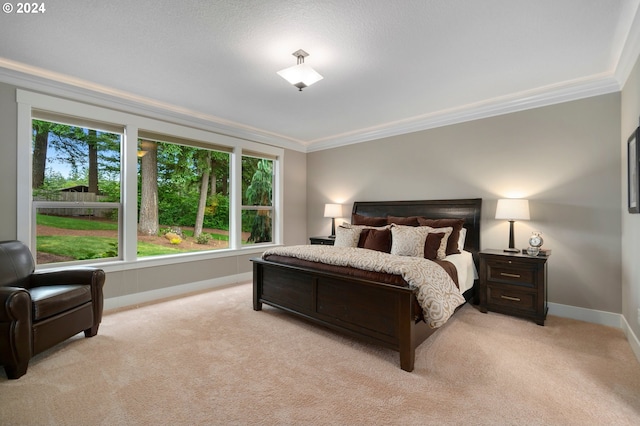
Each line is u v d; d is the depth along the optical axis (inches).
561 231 126.0
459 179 154.2
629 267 101.1
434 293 85.0
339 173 207.3
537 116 131.6
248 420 62.3
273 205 211.3
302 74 95.4
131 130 138.5
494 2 72.6
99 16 78.3
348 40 89.4
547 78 115.4
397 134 177.8
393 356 90.0
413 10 75.6
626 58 95.3
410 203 168.9
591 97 119.0
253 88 125.0
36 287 101.7
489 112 142.7
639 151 83.0
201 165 178.4
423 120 163.2
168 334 105.3
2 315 75.0
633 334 94.3
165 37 88.3
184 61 102.5
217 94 132.0
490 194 144.3
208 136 168.2
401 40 89.3
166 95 133.4
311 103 142.8
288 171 216.1
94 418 62.4
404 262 93.1
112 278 133.4
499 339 101.3
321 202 219.0
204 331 108.2
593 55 97.9
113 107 132.5
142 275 143.3
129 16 78.4
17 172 109.0
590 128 119.4
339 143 205.5
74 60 101.9
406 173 174.1
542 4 73.3
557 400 68.6
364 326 93.5
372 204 185.5
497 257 123.3
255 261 130.2
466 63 103.3
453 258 124.5
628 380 76.5
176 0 72.1
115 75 113.4
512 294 120.1
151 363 85.0
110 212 137.5
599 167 117.8
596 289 118.6
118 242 139.2
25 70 107.6
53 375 78.4
